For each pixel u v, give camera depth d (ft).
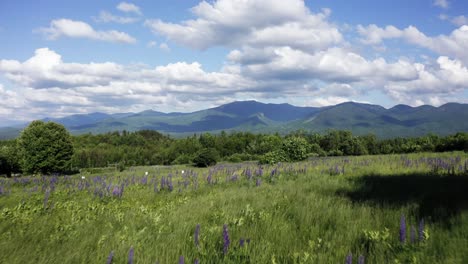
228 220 22.41
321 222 21.44
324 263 14.52
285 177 50.93
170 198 36.60
